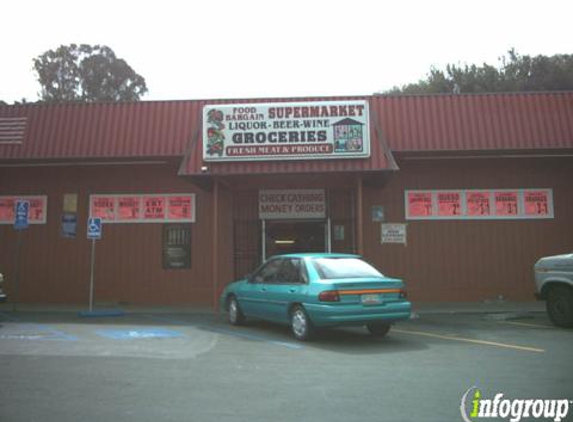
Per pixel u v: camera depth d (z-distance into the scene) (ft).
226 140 48.52
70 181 58.23
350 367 25.40
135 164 57.93
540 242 55.93
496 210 56.34
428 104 53.72
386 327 34.45
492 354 28.60
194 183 53.93
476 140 52.26
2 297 42.09
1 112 55.62
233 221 57.93
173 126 54.39
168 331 37.27
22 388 21.61
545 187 56.29
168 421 17.52
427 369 24.93
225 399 20.02
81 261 57.52
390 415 18.12
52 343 32.07
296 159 48.24
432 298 55.67
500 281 55.72
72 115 55.31
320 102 48.78
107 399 20.03
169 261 57.31
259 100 53.78
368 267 34.35
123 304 56.65
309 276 32.86
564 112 52.90
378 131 48.73
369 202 57.11
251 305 38.01
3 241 57.88
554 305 39.14
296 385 22.04
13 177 58.49
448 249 56.24
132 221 57.77
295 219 57.98
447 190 56.59
